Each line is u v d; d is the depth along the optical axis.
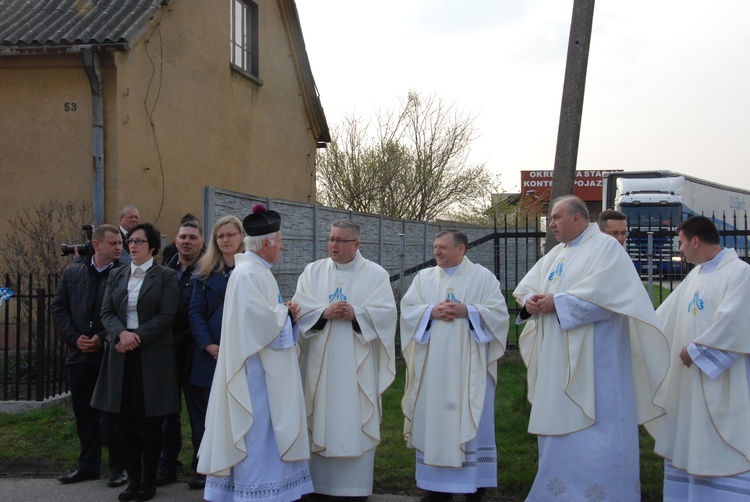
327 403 4.96
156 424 5.02
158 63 10.62
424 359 5.08
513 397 7.32
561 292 4.76
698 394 4.55
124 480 5.37
